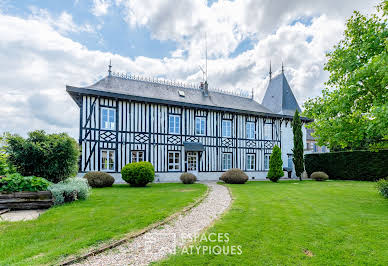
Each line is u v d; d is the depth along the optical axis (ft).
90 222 12.31
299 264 7.88
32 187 16.66
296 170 45.01
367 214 14.74
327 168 49.16
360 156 43.24
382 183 21.98
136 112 37.93
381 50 17.93
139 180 28.78
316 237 10.46
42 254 8.50
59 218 13.05
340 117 19.45
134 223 12.31
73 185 18.39
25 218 13.46
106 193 22.38
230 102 54.13
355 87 18.16
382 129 15.57
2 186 15.83
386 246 9.46
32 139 19.19
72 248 8.95
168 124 40.73
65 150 19.90
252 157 50.19
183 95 46.88
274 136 53.47
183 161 41.52
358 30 19.81
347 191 25.81
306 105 23.38
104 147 34.86
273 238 10.32
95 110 34.68
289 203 18.58
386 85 16.63
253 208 16.66
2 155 18.49
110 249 9.24
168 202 17.95
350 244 9.67
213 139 45.37
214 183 36.14
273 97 65.00
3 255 8.33
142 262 8.11
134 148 37.24
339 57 20.88
